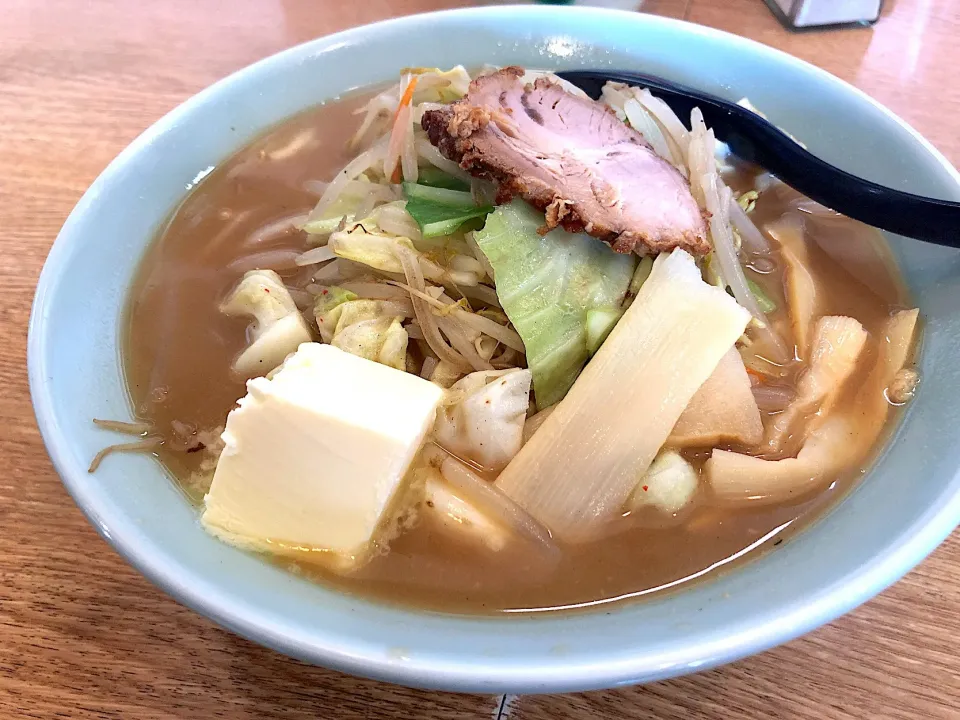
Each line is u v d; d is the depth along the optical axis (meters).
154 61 0.27
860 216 0.19
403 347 0.17
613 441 0.15
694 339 0.16
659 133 0.20
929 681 0.13
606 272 0.17
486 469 0.16
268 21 0.29
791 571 0.13
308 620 0.12
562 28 0.23
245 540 0.14
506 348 0.18
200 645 0.14
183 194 0.21
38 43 0.27
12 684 0.14
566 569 0.14
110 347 0.17
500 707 0.13
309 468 0.14
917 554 0.12
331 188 0.20
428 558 0.15
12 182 0.22
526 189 0.17
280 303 0.18
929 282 0.18
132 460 0.15
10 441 0.17
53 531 0.16
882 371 0.17
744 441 0.16
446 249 0.18
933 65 0.26
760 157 0.21
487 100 0.18
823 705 0.13
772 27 0.28
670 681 0.14
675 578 0.14
